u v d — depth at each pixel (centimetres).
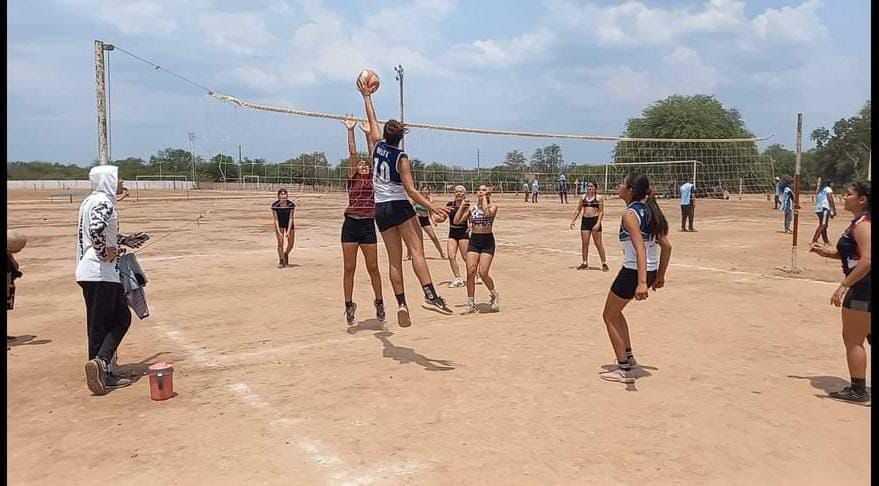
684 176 3700
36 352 729
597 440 477
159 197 4597
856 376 556
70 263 1488
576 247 1789
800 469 435
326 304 993
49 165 8456
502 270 1348
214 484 412
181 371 654
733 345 743
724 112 5238
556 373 636
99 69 928
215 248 1758
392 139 625
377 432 492
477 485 408
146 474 427
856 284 540
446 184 2009
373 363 673
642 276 571
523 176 4112
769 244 1819
